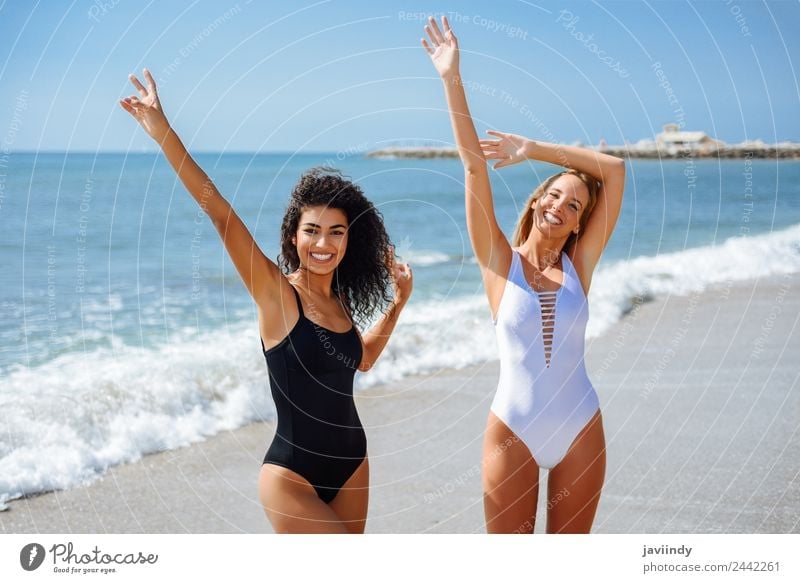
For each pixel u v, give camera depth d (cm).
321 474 352
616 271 1362
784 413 657
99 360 793
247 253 341
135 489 540
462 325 991
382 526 477
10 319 993
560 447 381
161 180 3225
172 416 670
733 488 516
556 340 388
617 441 602
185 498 528
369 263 397
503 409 385
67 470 562
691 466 552
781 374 769
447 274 1415
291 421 347
